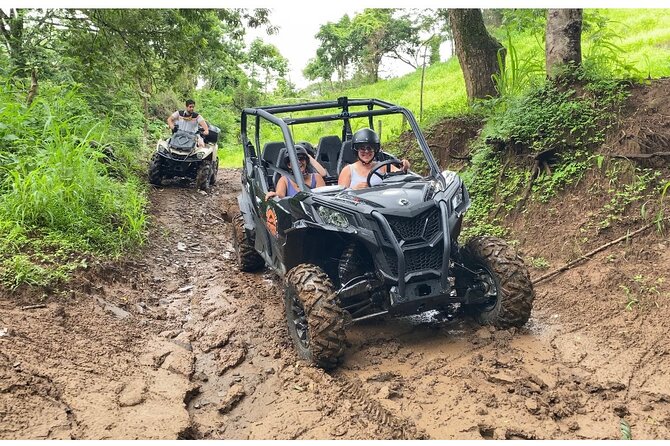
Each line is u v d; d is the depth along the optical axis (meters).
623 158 6.02
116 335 4.54
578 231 5.83
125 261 6.09
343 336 4.01
